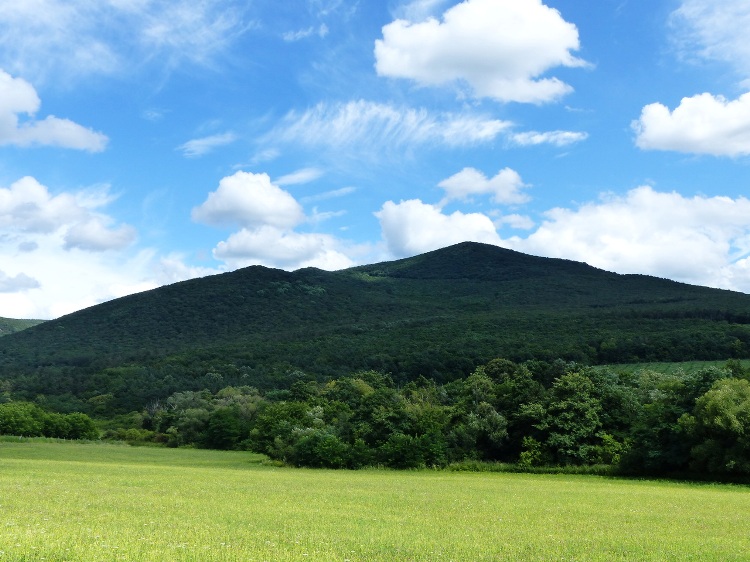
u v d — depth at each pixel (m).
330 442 82.75
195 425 136.62
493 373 121.62
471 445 84.56
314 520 30.22
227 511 32.59
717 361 139.12
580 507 39.62
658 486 59.16
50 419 139.88
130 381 174.88
